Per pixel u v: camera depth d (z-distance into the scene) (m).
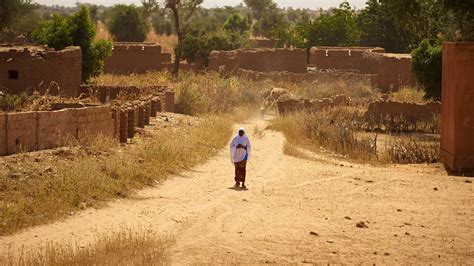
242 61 71.44
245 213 18.77
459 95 25.70
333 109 43.91
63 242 15.22
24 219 16.91
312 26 91.94
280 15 145.50
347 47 80.25
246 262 13.81
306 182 23.98
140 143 27.27
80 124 25.09
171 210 18.92
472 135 25.78
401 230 17.09
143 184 21.97
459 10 33.78
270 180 24.34
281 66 72.38
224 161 27.97
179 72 73.81
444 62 27.73
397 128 41.25
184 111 44.34
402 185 23.41
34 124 22.88
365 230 17.00
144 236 15.30
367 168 27.45
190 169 25.59
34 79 45.19
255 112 50.22
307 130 36.06
